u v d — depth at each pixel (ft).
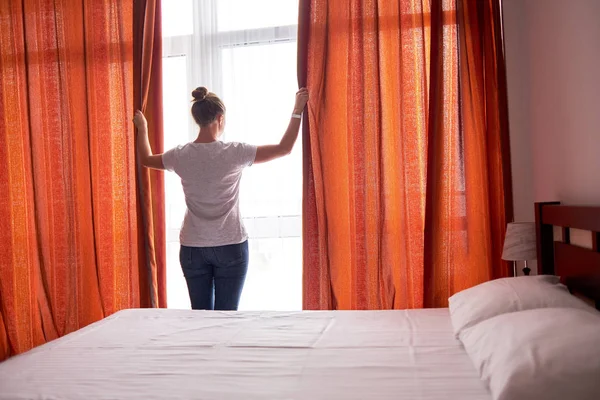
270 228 10.30
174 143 10.48
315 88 9.30
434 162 8.84
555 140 7.50
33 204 10.16
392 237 9.22
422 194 9.14
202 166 7.93
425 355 5.38
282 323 6.75
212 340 6.03
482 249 8.92
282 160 10.21
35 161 10.11
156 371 5.06
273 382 4.74
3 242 10.27
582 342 4.17
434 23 8.79
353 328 6.46
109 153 10.02
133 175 9.91
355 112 9.20
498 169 8.86
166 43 10.47
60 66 10.07
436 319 6.81
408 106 9.05
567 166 7.05
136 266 10.00
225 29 10.28
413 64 9.10
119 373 5.02
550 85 7.61
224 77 10.31
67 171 10.11
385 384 4.65
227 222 8.06
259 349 5.69
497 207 8.87
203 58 10.23
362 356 5.40
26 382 4.82
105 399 4.42
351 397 4.38
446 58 8.97
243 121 10.22
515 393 3.93
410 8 9.08
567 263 6.72
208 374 4.96
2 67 10.27
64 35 10.09
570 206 6.33
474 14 8.84
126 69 9.94
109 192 10.03
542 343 4.30
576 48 6.52
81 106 10.06
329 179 9.31
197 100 8.11
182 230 8.27
